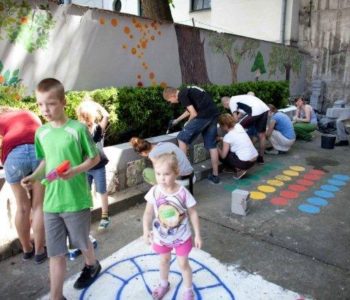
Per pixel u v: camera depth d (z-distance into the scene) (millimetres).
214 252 3199
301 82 11914
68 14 4652
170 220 2316
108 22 5184
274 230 3646
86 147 2295
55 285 2336
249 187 4957
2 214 3203
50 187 2273
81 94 4480
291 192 4770
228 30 12578
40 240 2934
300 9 11672
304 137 8031
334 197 4602
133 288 2695
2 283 2732
